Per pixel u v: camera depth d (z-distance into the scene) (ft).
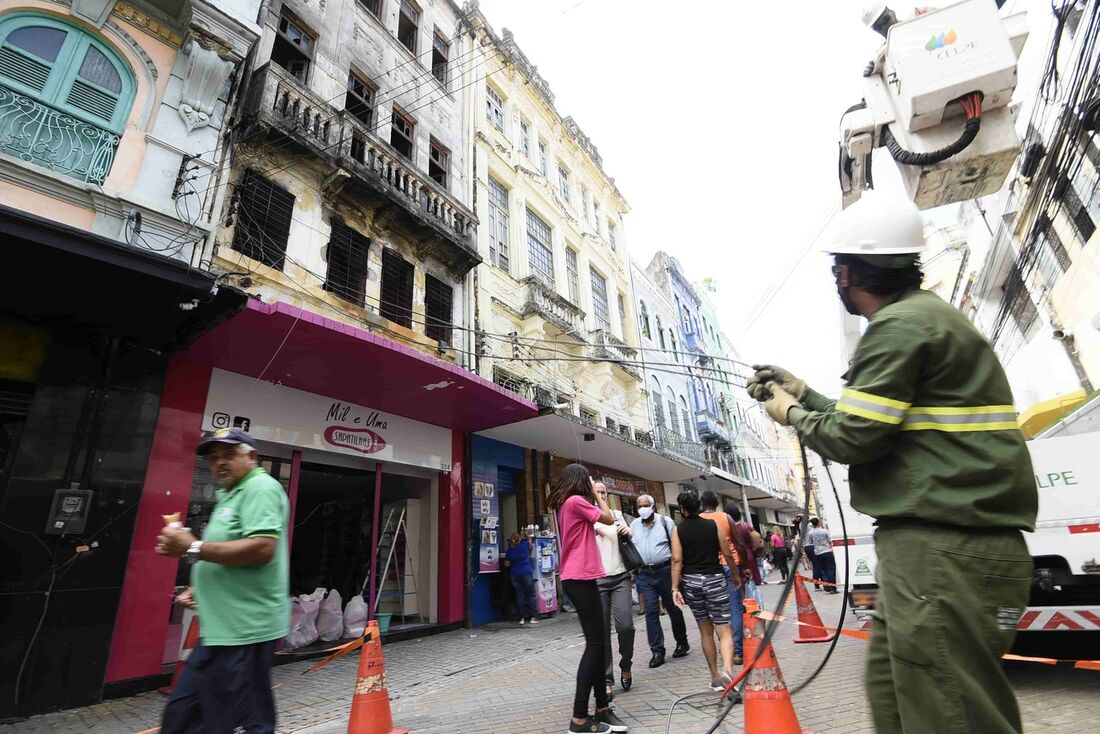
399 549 32.63
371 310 31.04
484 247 42.91
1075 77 19.61
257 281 25.04
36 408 18.16
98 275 16.84
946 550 4.27
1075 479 13.73
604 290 64.39
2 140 18.80
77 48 21.17
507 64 53.88
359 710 12.64
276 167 27.32
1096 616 13.20
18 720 15.84
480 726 13.30
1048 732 10.58
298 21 31.63
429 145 39.81
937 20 8.96
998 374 4.68
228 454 8.98
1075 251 32.19
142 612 19.42
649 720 12.68
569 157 64.18
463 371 27.43
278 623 8.27
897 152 9.55
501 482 40.42
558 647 24.77
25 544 17.07
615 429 55.42
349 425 29.17
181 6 23.15
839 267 5.68
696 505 15.80
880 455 4.62
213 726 7.58
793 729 9.91
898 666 4.27
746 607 11.83
